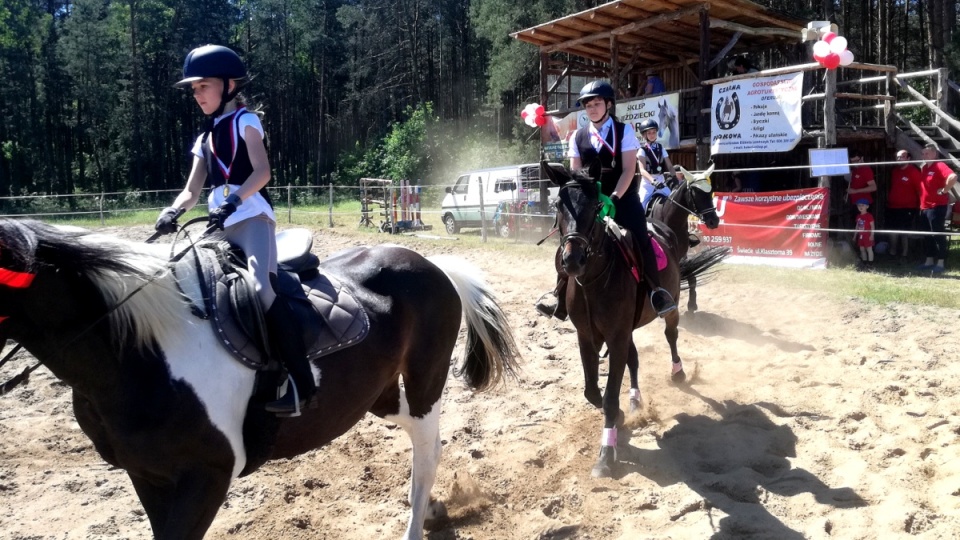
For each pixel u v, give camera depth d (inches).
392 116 2015.3
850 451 182.2
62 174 1918.1
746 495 162.7
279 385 118.0
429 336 150.3
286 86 2139.5
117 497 173.8
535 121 598.5
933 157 418.0
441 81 1934.1
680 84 688.4
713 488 167.6
